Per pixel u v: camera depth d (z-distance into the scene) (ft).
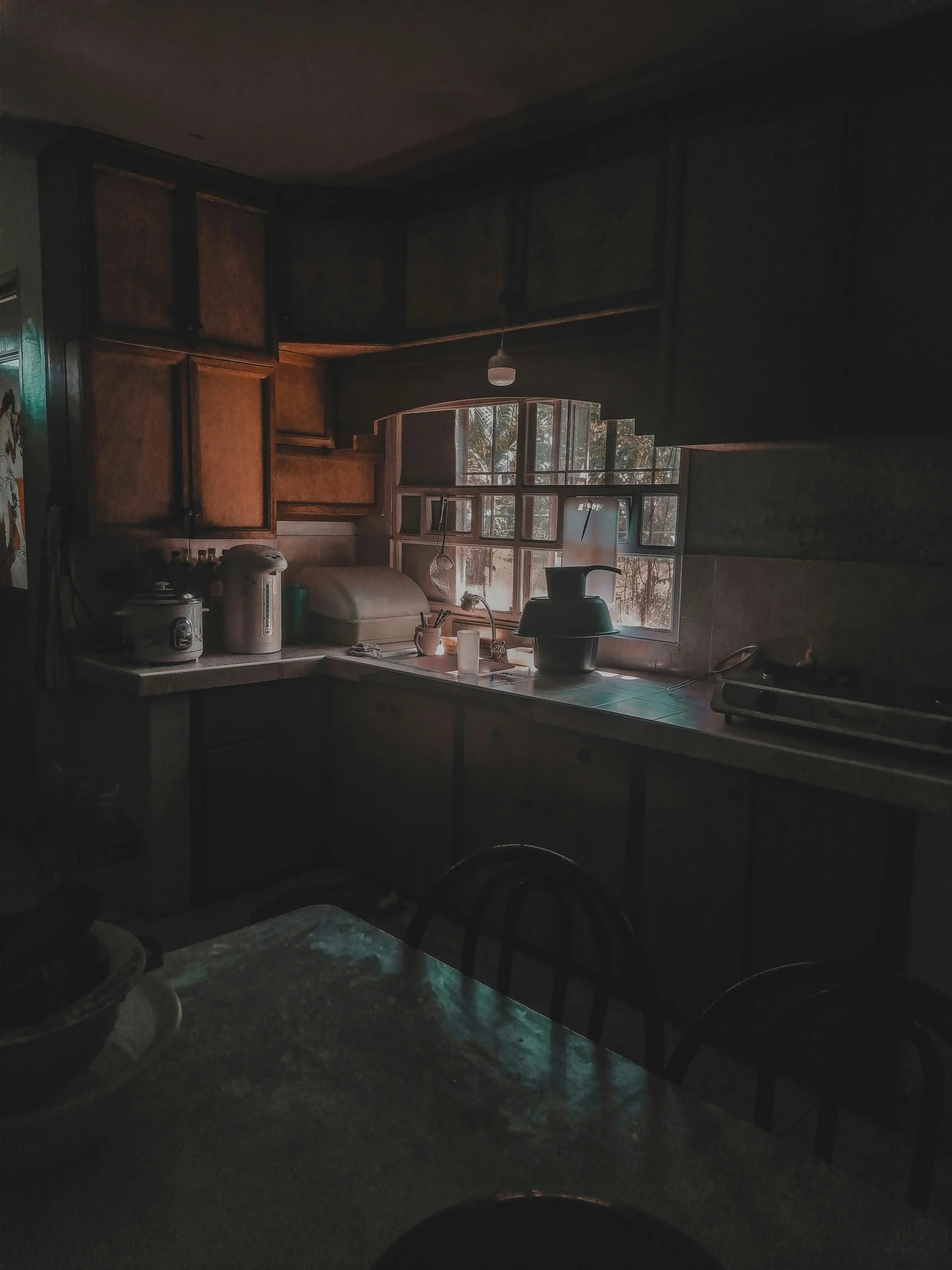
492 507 11.91
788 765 6.89
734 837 7.45
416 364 11.68
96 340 9.85
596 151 9.11
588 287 9.28
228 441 11.22
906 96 6.65
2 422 11.90
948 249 6.50
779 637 9.04
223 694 10.22
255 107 8.98
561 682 9.60
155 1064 3.07
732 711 7.54
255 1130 3.00
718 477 9.43
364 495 13.25
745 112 7.54
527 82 8.33
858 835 6.72
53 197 10.03
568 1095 3.25
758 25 7.14
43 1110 2.51
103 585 10.91
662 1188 2.80
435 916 10.15
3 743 12.54
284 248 11.35
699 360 8.00
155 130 9.55
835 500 8.57
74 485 10.27
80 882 10.51
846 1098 6.93
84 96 8.79
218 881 10.37
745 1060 7.47
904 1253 2.56
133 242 10.07
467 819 9.77
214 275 10.78
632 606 10.49
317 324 11.41
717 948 7.64
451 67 8.08
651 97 8.49
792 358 7.38
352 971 4.13
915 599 8.06
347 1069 3.37
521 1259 2.35
